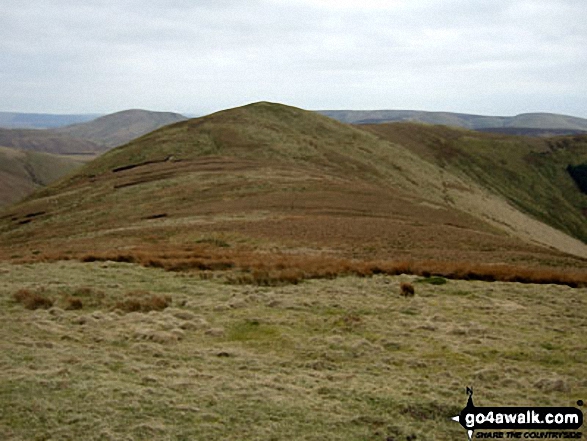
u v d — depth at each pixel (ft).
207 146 359.87
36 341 41.22
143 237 147.95
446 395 33.96
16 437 24.50
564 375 39.27
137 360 38.34
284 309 58.18
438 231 153.48
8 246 193.88
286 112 469.16
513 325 55.16
